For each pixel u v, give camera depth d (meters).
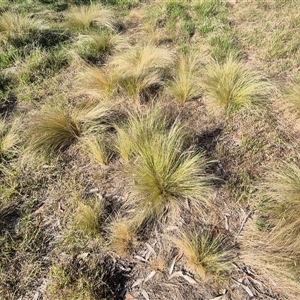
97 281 2.33
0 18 5.02
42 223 2.76
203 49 4.62
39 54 4.62
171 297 2.28
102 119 3.54
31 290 2.36
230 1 5.82
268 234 2.53
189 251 2.44
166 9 5.63
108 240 2.60
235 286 2.31
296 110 3.52
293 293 2.24
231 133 3.41
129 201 2.83
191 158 3.07
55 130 3.32
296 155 3.14
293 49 4.46
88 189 2.99
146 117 3.44
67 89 4.11
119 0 6.04
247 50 4.57
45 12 5.71
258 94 3.66
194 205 2.78
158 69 4.12
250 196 2.82
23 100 4.00
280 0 5.57
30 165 3.19
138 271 2.42
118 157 3.24
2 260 2.51
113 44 4.82
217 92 3.68
